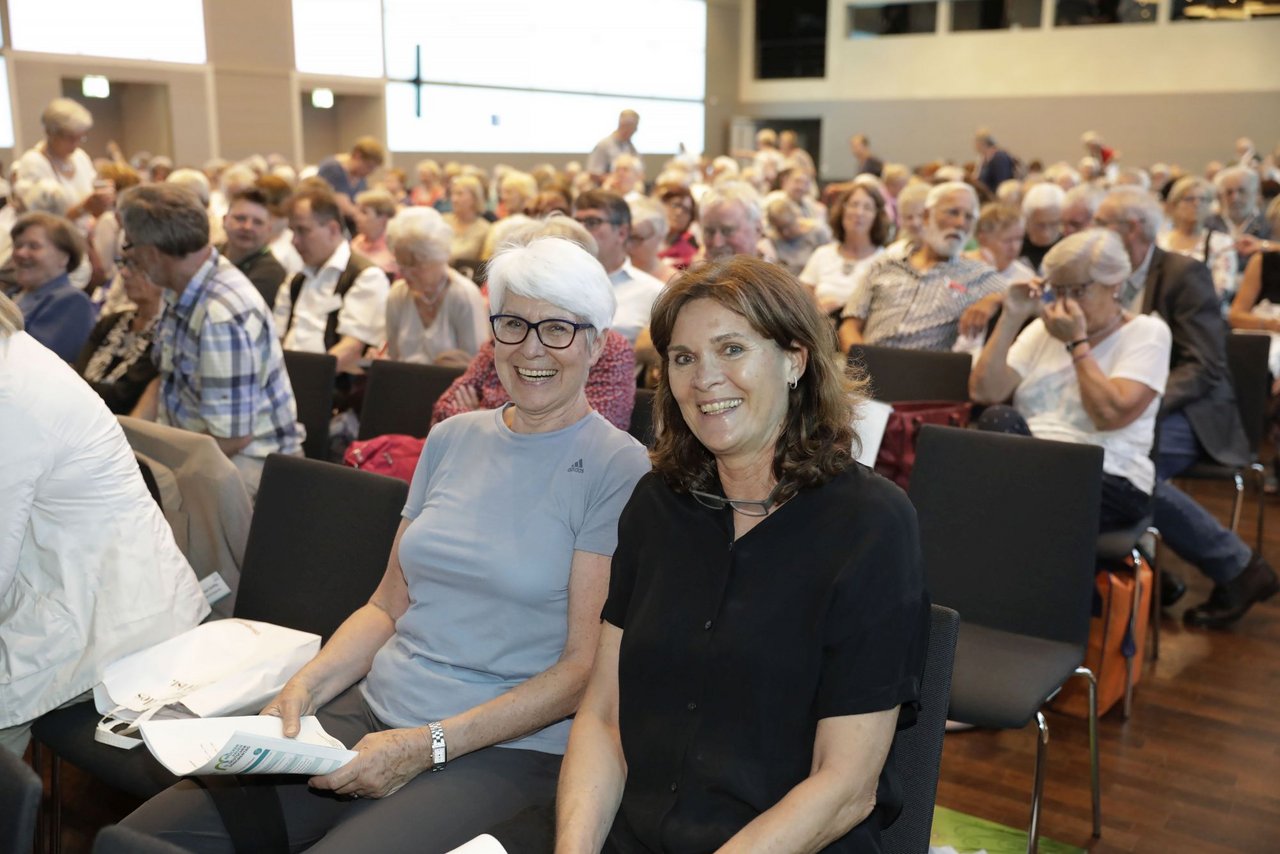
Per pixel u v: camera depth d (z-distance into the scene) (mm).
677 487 1516
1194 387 3488
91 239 5762
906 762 1569
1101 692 2854
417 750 1588
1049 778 2617
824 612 1336
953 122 17609
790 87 19203
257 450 2812
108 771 1832
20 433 1795
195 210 2645
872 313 4043
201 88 13188
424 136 15680
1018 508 2324
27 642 1888
